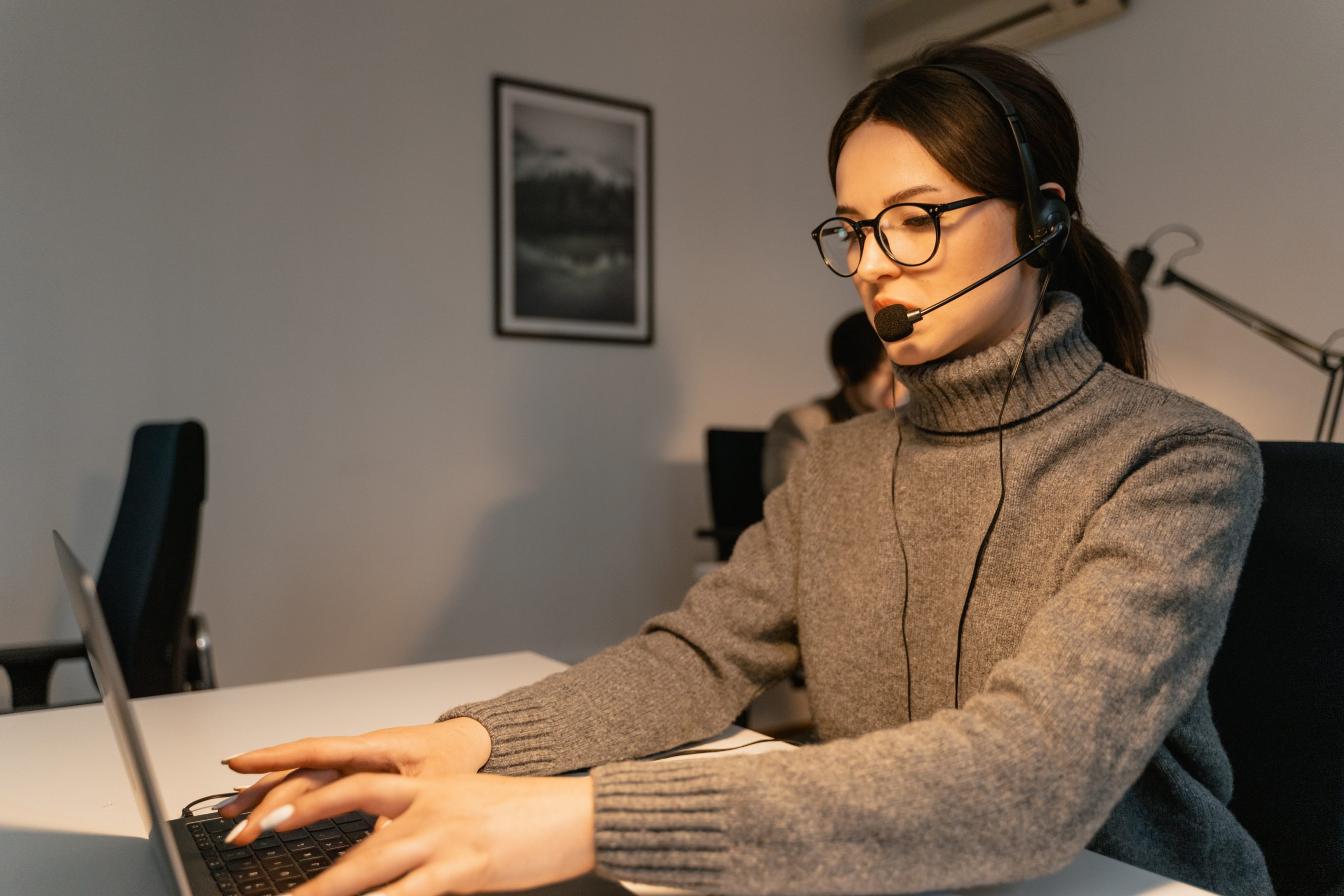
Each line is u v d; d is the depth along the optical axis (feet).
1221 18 9.74
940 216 2.34
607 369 10.68
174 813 2.23
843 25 12.63
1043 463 2.44
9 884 1.86
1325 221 8.94
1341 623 2.63
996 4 11.22
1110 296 2.83
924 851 1.57
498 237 9.87
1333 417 8.34
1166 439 2.23
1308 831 2.60
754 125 11.83
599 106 10.55
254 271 8.63
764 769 1.68
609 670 2.70
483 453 9.87
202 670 5.72
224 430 8.49
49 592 7.73
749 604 2.94
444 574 9.63
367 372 9.19
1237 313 8.88
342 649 9.07
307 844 1.94
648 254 10.90
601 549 10.64
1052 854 1.60
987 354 2.48
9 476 7.59
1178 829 2.24
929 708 2.56
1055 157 2.50
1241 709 2.74
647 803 1.64
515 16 10.03
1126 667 1.75
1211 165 9.86
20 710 3.31
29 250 7.66
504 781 1.76
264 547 8.68
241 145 8.56
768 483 8.82
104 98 7.95
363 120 9.16
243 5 8.56
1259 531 2.79
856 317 8.54
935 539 2.63
